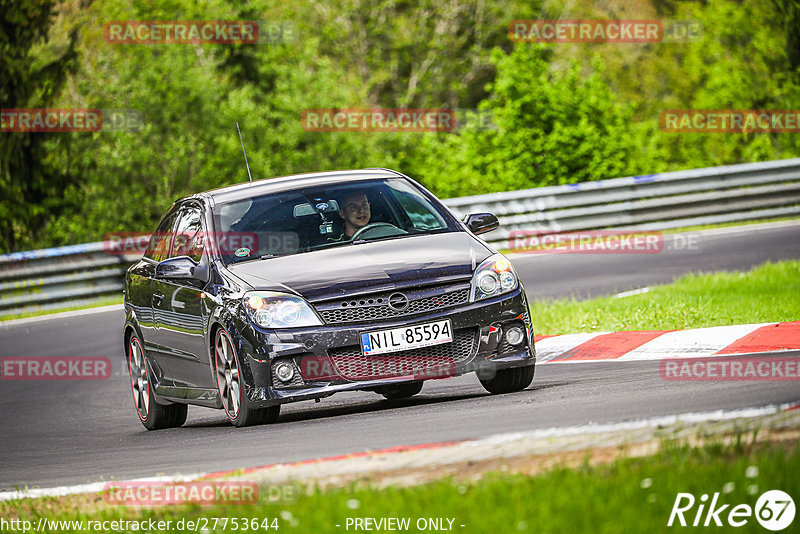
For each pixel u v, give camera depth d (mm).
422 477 15188
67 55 97125
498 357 23438
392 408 24438
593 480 13133
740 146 106250
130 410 32125
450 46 153000
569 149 81000
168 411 28422
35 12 96062
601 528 11594
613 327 32531
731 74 116125
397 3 155375
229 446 21562
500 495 13070
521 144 81562
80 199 98938
